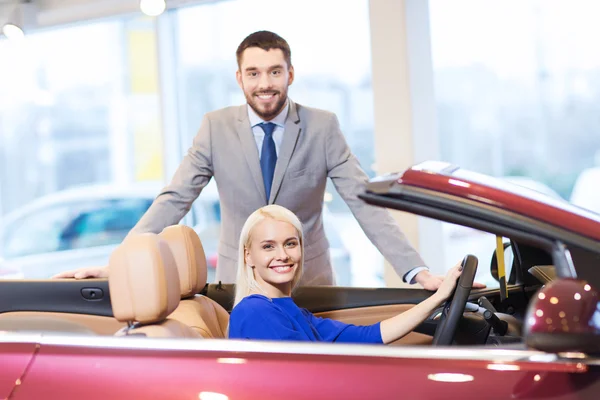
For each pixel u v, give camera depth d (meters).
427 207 1.79
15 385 1.88
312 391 1.75
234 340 1.88
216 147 3.59
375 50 5.96
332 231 7.19
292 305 2.60
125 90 8.84
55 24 7.51
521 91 8.29
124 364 1.87
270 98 3.41
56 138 9.53
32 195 9.57
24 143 9.42
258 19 7.46
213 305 2.88
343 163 3.57
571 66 8.27
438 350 1.78
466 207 1.75
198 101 7.79
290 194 3.56
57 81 9.19
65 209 8.72
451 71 8.16
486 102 8.30
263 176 3.56
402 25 5.85
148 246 2.08
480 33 8.10
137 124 8.95
